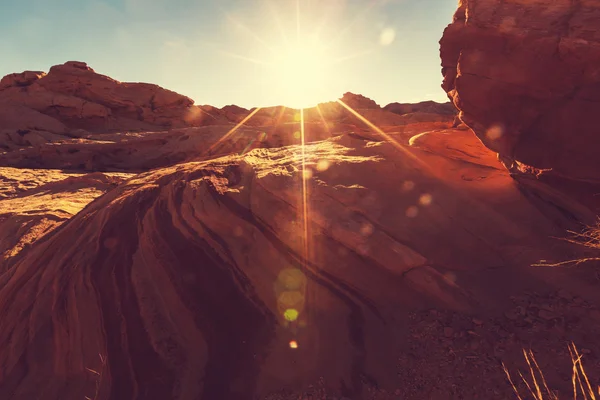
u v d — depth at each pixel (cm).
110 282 598
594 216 563
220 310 541
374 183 641
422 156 761
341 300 525
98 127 4853
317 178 639
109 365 513
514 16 566
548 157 570
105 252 644
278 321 517
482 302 480
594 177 540
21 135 4059
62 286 623
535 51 552
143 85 5291
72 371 534
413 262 504
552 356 403
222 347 502
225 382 463
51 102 4675
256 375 462
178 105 5528
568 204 590
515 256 539
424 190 648
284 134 3553
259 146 3416
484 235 567
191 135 3472
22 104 4653
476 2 597
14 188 2336
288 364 465
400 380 427
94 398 488
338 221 550
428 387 410
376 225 554
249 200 634
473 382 399
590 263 509
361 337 483
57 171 2981
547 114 571
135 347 521
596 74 519
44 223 1490
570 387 368
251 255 580
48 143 3600
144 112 5222
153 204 702
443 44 663
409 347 457
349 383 436
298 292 538
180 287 569
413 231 553
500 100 601
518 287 498
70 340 564
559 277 499
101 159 3366
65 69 4900
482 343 435
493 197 653
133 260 618
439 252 528
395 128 1123
